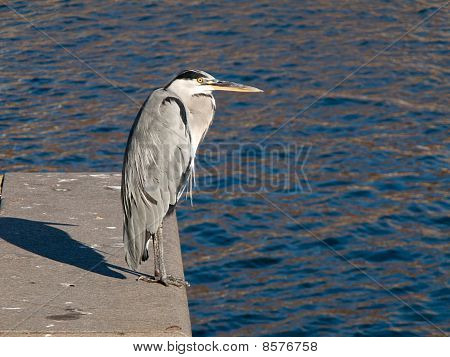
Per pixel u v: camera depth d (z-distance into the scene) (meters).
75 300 6.90
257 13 34.03
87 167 20.88
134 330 6.42
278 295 16.22
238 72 28.02
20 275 7.31
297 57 29.61
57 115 24.14
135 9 34.34
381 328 14.96
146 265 7.77
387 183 20.72
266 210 19.45
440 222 18.89
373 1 36.03
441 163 21.75
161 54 29.48
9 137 22.48
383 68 28.64
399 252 17.67
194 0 35.59
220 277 16.81
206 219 18.98
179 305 6.95
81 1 35.28
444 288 16.25
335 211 19.47
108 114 24.27
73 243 8.02
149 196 7.46
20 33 31.20
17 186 9.44
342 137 23.30
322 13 34.31
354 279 16.75
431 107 25.38
